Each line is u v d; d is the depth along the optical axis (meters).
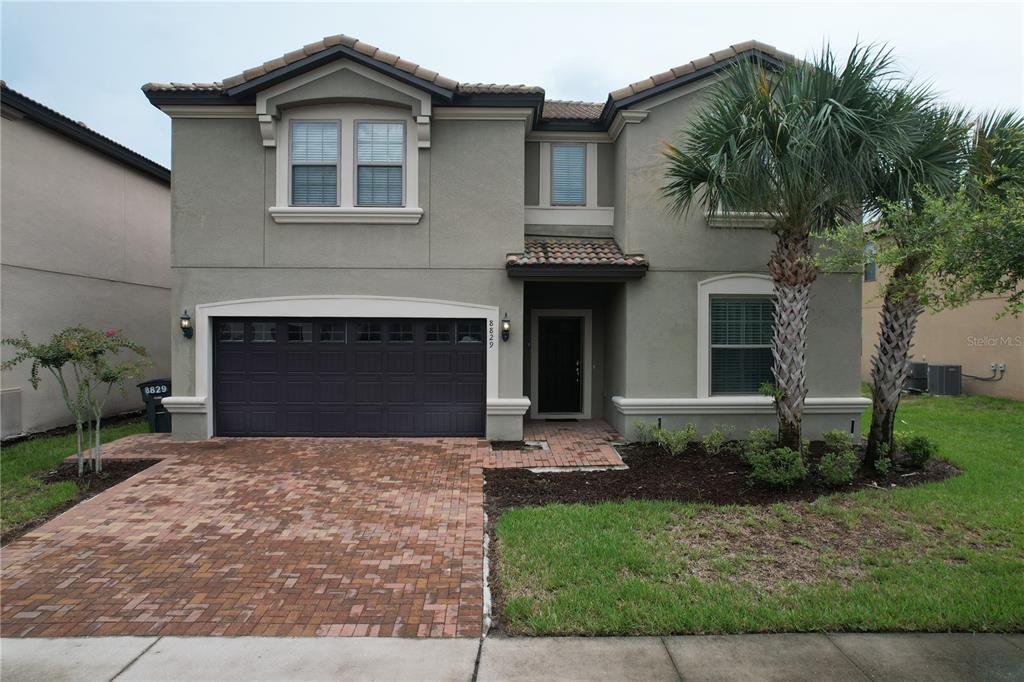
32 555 5.75
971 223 4.83
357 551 5.87
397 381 10.73
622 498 7.37
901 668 3.97
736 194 7.93
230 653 4.19
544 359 12.87
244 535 6.24
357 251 10.48
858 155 6.98
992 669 3.96
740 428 10.73
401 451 9.73
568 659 4.10
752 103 7.38
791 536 6.09
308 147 10.42
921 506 6.90
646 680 3.86
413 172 10.43
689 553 5.67
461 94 10.16
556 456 9.41
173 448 9.86
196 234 10.38
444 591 5.09
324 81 10.11
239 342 10.66
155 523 6.56
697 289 10.62
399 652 4.20
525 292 12.65
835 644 4.26
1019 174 6.90
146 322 14.71
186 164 10.37
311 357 10.69
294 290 10.47
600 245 11.23
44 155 11.57
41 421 11.49
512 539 6.00
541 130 11.45
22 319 11.09
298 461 9.07
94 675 3.93
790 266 8.15
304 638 4.38
